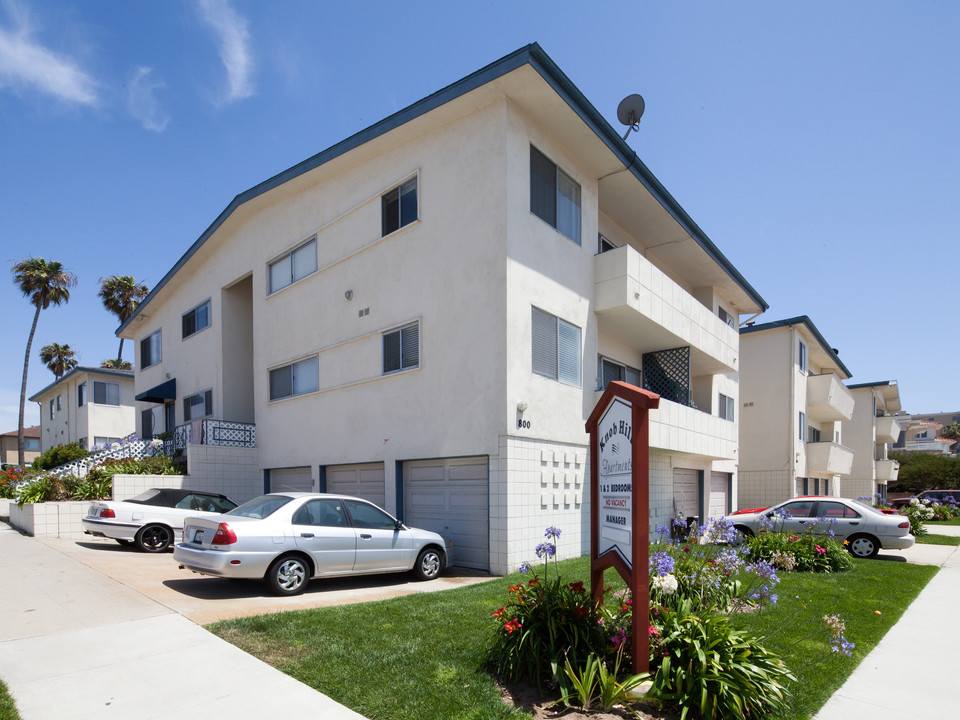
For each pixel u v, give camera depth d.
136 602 7.68
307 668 5.37
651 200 15.63
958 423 94.31
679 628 5.09
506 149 11.35
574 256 13.20
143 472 15.99
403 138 13.28
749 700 4.67
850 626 7.50
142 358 26.88
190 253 20.86
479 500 11.41
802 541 12.02
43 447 44.31
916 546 17.19
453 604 7.50
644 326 14.86
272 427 16.84
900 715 4.95
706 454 16.75
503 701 4.82
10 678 5.17
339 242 15.02
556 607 5.41
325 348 15.08
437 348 12.18
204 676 5.22
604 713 4.62
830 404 27.58
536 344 11.77
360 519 9.72
